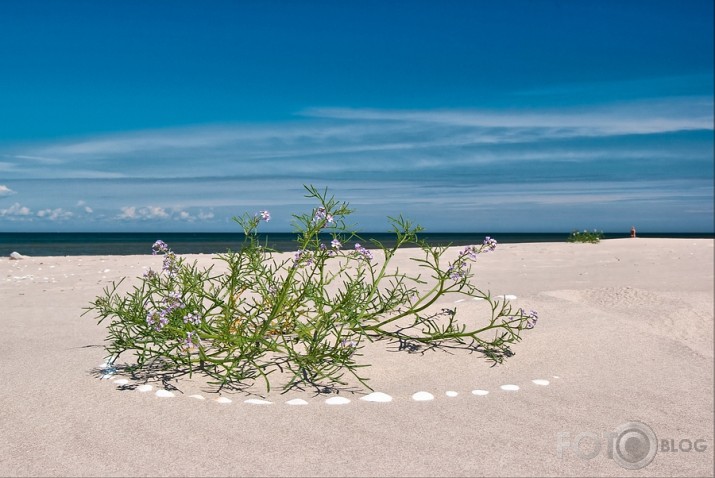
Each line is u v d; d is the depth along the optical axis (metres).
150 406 2.94
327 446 2.52
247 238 3.81
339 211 3.74
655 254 13.02
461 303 5.45
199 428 2.68
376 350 4.11
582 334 4.60
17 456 2.34
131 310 3.76
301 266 3.74
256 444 2.52
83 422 2.70
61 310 5.38
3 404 2.90
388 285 7.14
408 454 2.46
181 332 3.47
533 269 9.74
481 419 2.90
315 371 3.62
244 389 3.30
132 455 2.38
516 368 3.86
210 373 3.54
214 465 2.31
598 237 18.73
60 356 3.80
